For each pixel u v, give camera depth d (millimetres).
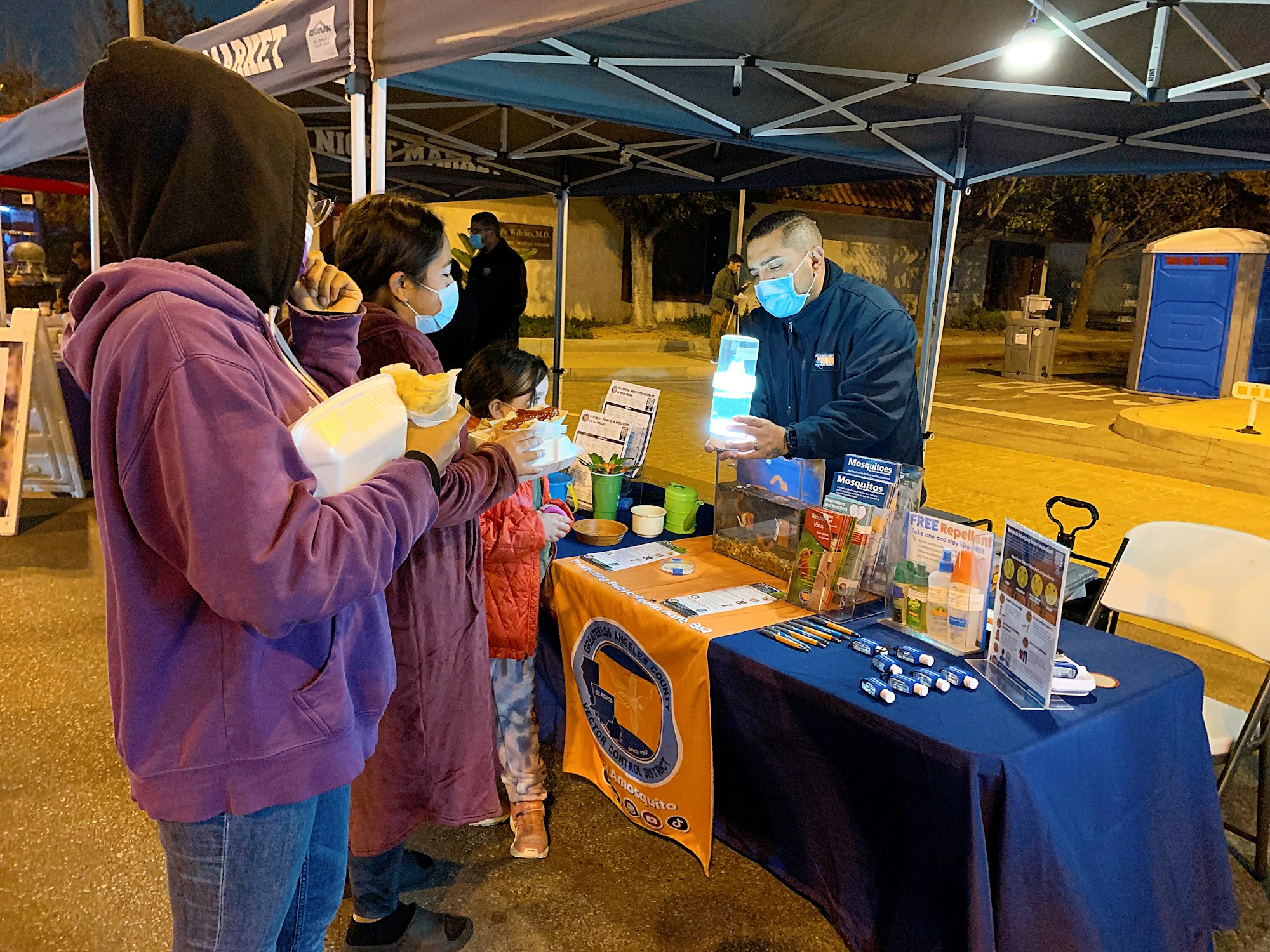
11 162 5402
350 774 1178
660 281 20156
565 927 2207
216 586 949
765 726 2029
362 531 1043
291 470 1007
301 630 1122
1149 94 2771
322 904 1354
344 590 1016
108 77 1047
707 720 2143
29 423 5773
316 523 995
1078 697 1817
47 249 16750
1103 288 29312
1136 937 1823
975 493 6727
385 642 1288
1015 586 1859
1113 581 2668
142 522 993
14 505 5270
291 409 1106
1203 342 12320
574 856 2498
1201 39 2818
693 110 3744
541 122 5535
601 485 3023
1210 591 2480
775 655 2021
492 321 6266
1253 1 2459
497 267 6207
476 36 2334
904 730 1692
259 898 1163
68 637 3875
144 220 1076
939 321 4758
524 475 1584
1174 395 12734
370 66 2738
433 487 1173
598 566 2613
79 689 3395
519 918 2238
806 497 2492
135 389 964
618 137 5441
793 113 3871
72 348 1061
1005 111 3898
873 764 1794
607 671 2473
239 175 1075
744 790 2207
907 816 1743
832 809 1937
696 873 2436
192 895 1148
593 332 17953
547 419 1650
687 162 5703
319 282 1381
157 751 1066
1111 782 1774
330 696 1151
